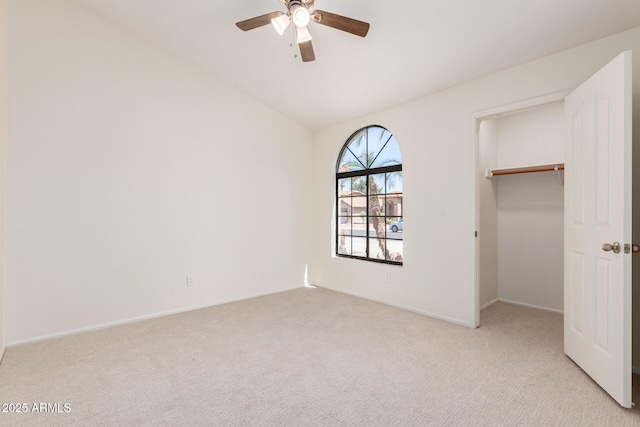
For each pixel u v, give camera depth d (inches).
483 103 120.1
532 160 152.6
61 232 118.0
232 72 151.1
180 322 131.5
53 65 116.5
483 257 150.6
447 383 83.0
